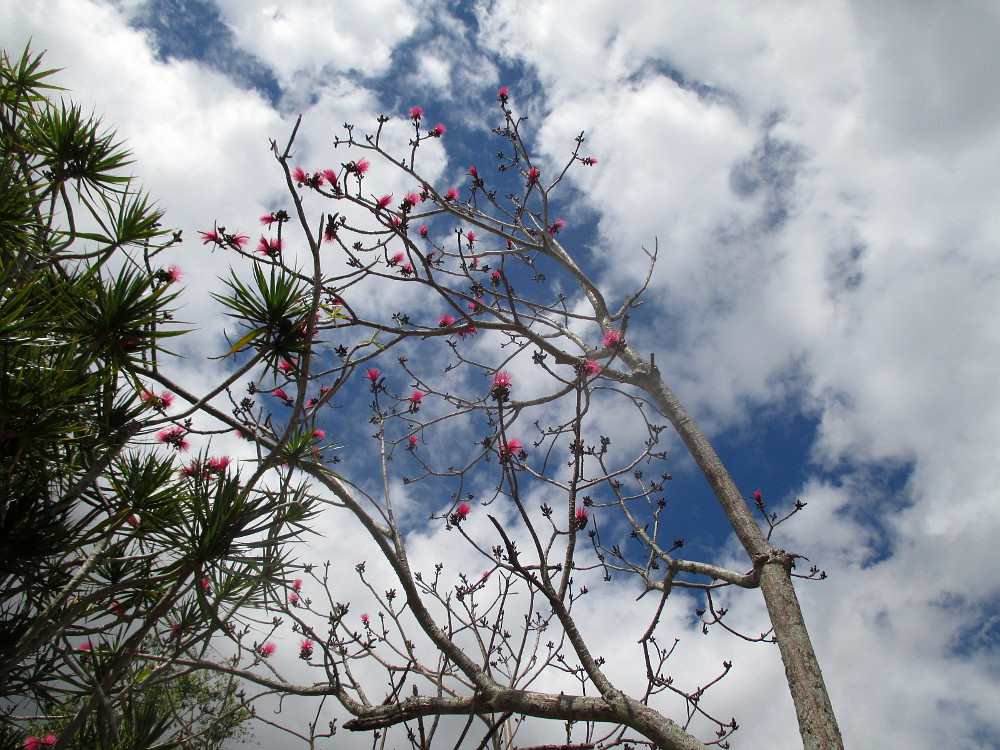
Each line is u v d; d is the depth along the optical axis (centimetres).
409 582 332
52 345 240
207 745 304
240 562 252
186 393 279
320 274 258
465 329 390
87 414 241
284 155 248
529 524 278
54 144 318
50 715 255
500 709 289
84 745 255
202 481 252
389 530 349
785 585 331
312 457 315
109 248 283
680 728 261
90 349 239
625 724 267
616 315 563
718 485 402
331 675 328
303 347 256
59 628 208
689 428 436
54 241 283
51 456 231
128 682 279
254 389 364
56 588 233
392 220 348
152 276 256
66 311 243
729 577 358
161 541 244
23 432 215
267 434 297
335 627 370
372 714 321
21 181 300
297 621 329
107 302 240
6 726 238
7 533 213
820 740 263
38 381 218
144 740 256
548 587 278
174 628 299
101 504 243
